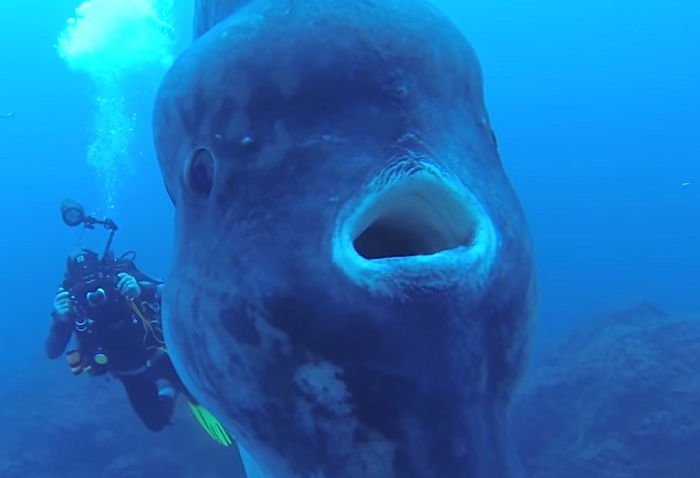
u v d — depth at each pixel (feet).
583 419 31.83
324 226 4.12
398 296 3.98
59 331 19.17
